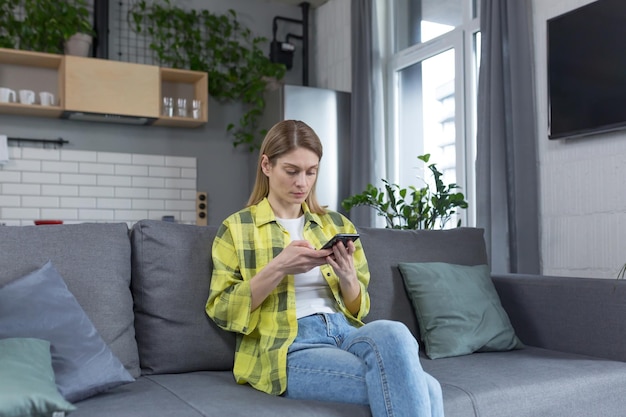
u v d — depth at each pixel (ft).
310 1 18.13
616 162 9.41
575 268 10.00
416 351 4.79
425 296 7.15
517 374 5.84
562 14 10.12
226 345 6.11
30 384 4.04
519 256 10.38
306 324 5.78
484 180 11.05
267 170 6.38
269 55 18.11
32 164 15.06
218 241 6.12
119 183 15.94
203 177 17.03
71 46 14.92
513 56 10.64
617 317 6.55
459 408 5.13
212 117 17.22
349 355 5.09
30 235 5.66
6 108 14.37
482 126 11.19
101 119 15.47
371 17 15.28
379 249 7.47
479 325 7.01
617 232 9.37
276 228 6.20
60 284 5.29
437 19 14.29
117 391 5.20
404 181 15.31
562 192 10.26
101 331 5.56
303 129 6.23
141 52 16.56
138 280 6.07
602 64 9.43
